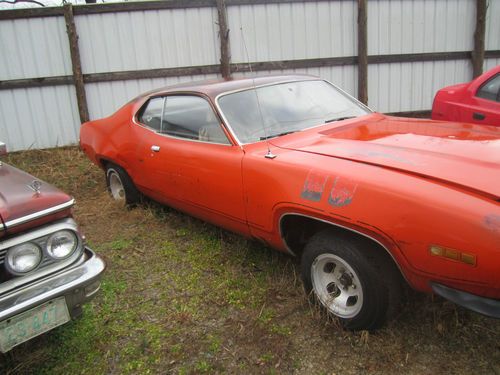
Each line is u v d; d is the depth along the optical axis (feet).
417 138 9.77
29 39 25.77
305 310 9.60
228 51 27.02
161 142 13.19
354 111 12.98
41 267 7.58
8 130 26.71
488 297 6.77
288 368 8.04
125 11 26.09
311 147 9.82
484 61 29.84
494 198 6.85
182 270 11.83
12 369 8.32
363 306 8.18
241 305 10.02
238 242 12.75
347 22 27.91
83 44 26.30
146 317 9.86
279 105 12.06
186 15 26.63
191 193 11.99
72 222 8.02
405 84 29.55
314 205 8.43
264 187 9.58
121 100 27.48
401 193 7.38
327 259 8.77
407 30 28.55
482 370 7.65
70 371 8.34
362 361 8.04
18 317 7.12
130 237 14.21
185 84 13.91
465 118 16.69
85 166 23.71
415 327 8.77
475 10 28.81
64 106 27.12
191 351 8.66
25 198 7.66
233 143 10.77
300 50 27.96
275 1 26.91
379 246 8.10
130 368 8.34
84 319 9.87
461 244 6.70
